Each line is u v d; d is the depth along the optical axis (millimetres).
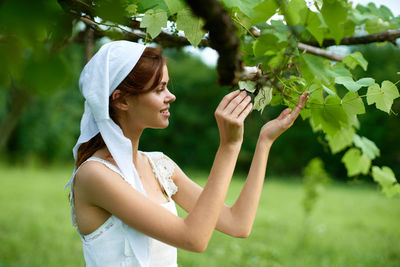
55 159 19906
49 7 459
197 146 21281
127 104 1278
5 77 441
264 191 13484
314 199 6961
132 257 1244
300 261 5531
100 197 1181
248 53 1288
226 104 1201
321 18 1195
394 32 1705
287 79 1367
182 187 1577
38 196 10203
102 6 578
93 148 1319
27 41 445
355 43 1758
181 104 21469
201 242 1139
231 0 1116
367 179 15922
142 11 1375
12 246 5348
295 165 18578
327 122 1454
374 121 14203
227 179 1181
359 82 1362
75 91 18219
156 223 1144
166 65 1352
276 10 1098
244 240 6395
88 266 1293
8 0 430
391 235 7371
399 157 13961
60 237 6078
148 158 1531
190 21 1247
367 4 1920
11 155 18891
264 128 1457
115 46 1241
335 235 7215
